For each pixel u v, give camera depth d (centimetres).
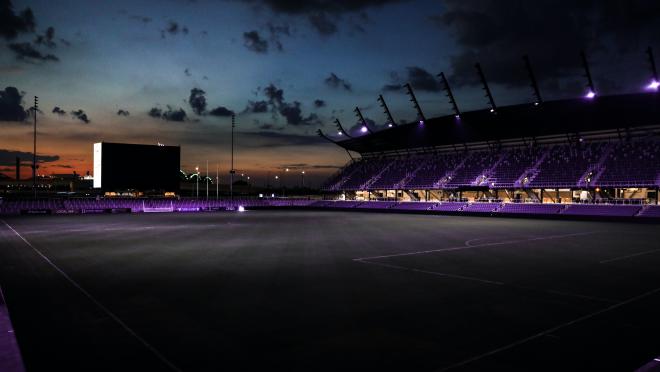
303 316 957
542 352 740
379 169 7012
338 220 4134
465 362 698
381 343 786
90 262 1697
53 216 4891
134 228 3247
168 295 1152
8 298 1125
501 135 5672
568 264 1638
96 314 978
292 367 679
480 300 1095
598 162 4888
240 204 7044
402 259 1755
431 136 6175
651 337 814
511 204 4934
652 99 4228
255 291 1198
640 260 1733
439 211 5297
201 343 788
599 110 4634
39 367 680
